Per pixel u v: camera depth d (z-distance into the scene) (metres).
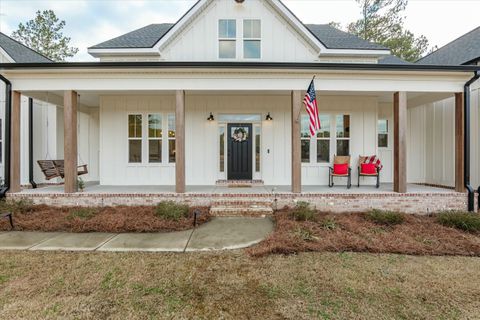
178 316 2.68
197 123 8.98
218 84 6.94
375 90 6.97
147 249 4.45
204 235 5.14
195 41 8.97
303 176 9.04
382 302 2.96
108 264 3.85
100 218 5.80
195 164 8.98
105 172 8.95
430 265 3.92
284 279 3.46
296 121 6.94
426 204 6.88
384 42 20.06
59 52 19.17
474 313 2.77
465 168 6.93
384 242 4.69
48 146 9.74
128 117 9.00
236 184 8.59
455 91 6.98
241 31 8.97
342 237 4.88
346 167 8.12
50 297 2.99
